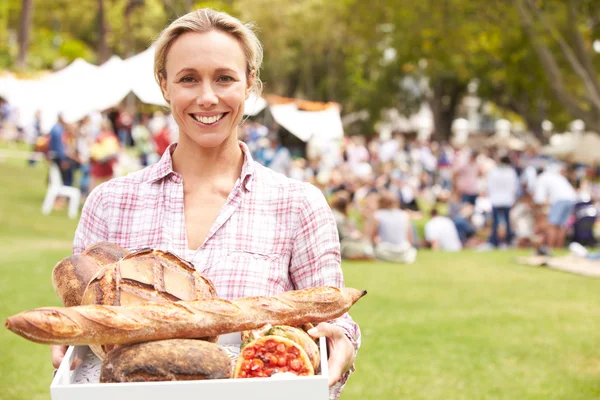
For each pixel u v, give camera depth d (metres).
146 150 23.45
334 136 18.67
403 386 6.46
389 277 11.88
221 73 2.27
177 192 2.39
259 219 2.37
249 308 1.96
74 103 16.84
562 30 19.53
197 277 2.10
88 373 2.04
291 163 22.03
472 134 60.09
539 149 29.48
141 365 1.77
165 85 2.38
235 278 2.30
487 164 25.47
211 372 1.79
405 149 37.84
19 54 41.53
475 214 19.78
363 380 6.66
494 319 9.05
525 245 17.31
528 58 21.08
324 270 2.37
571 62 18.95
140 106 39.44
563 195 16.86
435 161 31.89
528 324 8.85
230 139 2.41
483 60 28.11
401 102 54.16
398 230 14.05
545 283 11.69
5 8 53.25
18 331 1.75
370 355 7.43
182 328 1.86
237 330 1.94
